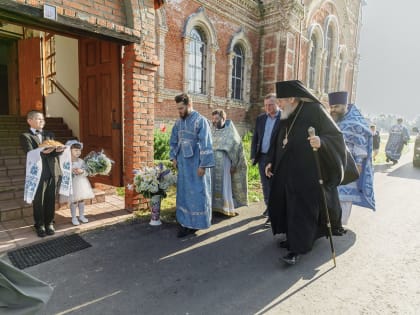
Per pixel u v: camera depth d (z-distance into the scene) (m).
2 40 9.58
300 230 3.08
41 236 3.65
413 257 3.36
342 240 3.84
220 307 2.43
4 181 4.75
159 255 3.36
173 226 4.26
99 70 4.89
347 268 3.11
